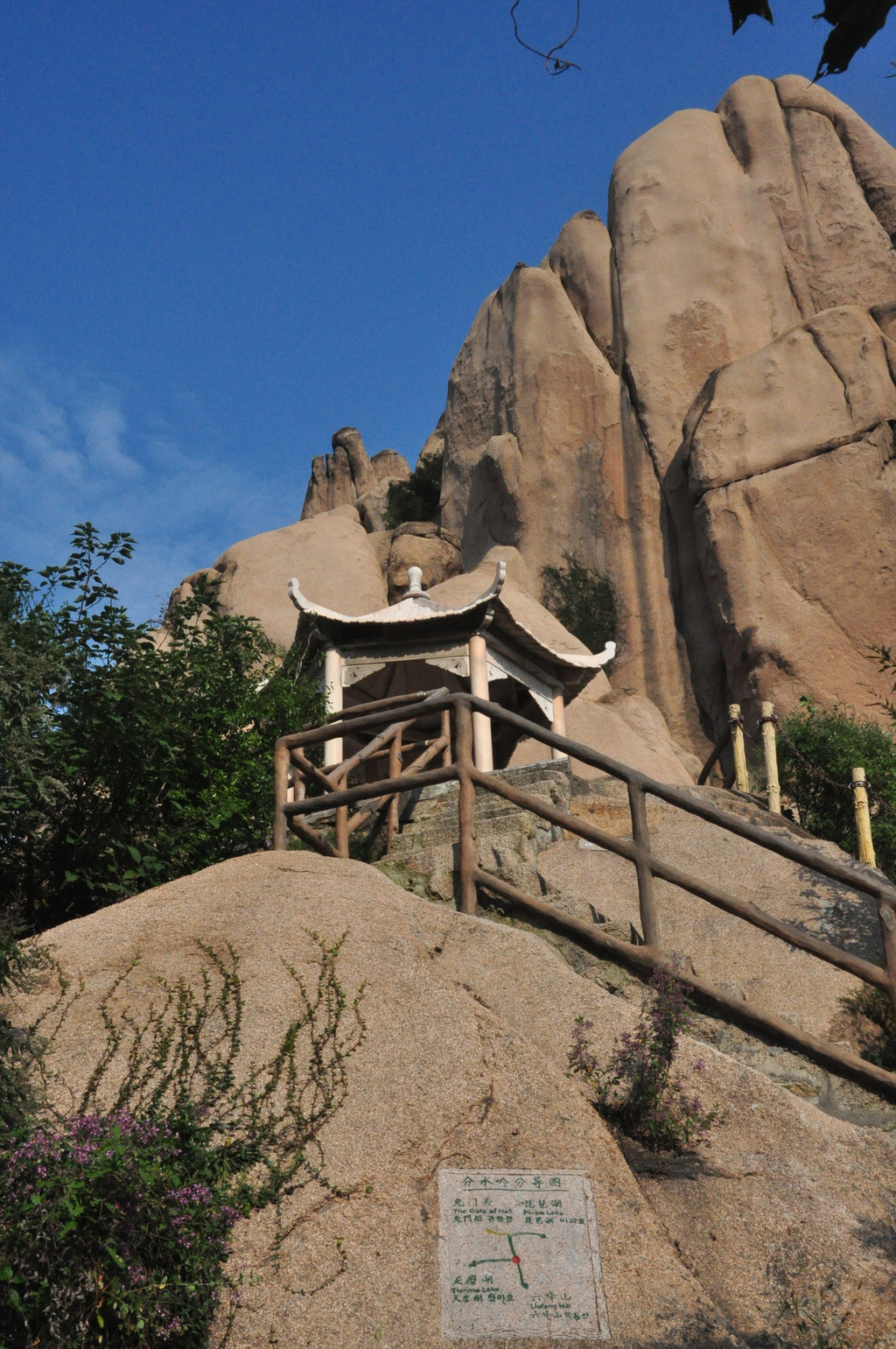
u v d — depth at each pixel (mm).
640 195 31094
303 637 11391
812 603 22781
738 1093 5066
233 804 7434
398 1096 4609
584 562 27719
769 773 10445
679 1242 4473
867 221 29906
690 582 26312
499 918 6523
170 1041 4750
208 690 7961
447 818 8625
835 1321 4230
